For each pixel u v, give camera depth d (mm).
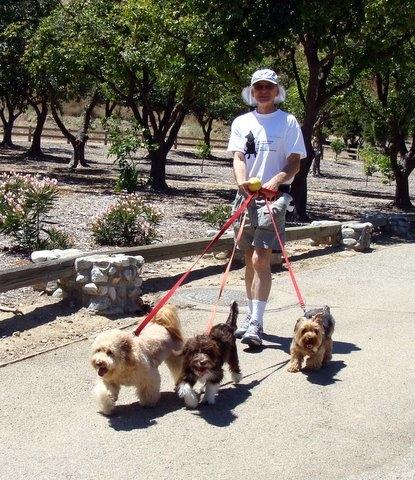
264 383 6137
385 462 4773
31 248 10992
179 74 19406
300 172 18172
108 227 12297
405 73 21938
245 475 4527
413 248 14258
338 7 15984
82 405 5539
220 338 5707
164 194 22094
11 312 7691
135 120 24047
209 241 10805
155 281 9695
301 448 4938
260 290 7023
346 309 8867
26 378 6043
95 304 7789
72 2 25516
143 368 5270
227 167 39469
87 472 4500
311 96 18031
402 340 7559
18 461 4625
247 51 16531
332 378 6312
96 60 23750
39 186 11320
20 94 36625
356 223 13703
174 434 5074
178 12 19219
